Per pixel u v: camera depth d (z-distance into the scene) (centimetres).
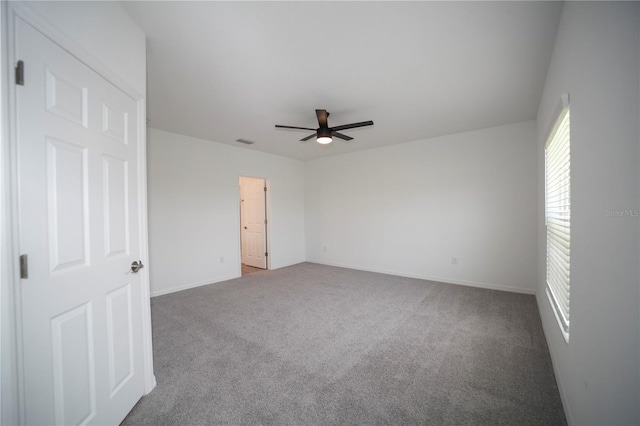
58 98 109
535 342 239
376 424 148
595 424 112
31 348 97
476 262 414
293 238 613
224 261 475
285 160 595
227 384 183
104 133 137
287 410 159
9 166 90
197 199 440
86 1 126
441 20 172
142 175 170
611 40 98
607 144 101
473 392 174
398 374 194
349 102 300
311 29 180
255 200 596
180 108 316
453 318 295
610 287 99
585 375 125
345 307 332
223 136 431
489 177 399
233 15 165
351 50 204
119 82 150
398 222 493
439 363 208
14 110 92
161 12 161
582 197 130
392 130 408
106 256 137
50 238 106
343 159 568
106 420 135
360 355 220
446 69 233
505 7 161
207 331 266
